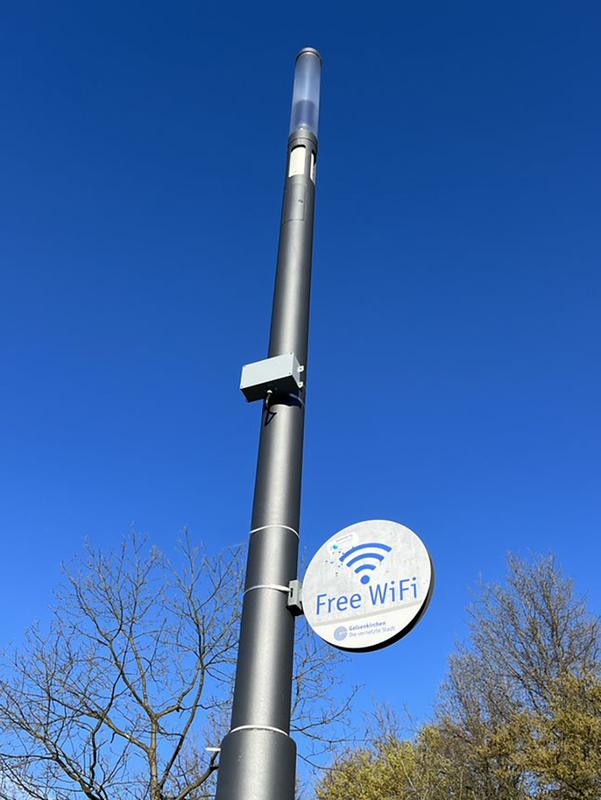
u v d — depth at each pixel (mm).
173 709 10812
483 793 22000
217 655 11438
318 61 6371
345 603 4113
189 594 11812
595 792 18781
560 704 21375
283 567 4023
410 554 4137
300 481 4414
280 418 4523
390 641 3908
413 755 23516
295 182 5625
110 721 10445
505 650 28312
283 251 5270
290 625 3932
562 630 27734
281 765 3414
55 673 10617
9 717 10188
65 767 10039
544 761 19688
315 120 6047
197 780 11031
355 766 24016
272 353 4801
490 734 23156
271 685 3629
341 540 4363
